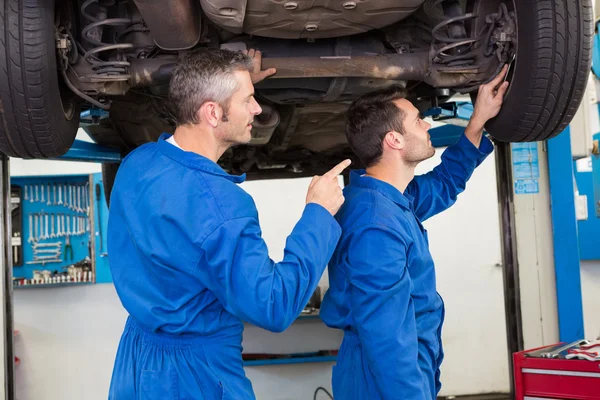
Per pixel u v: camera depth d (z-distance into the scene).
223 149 1.49
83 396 5.55
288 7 1.67
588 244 5.38
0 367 2.98
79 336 5.57
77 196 5.61
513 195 3.60
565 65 1.71
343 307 1.57
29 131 1.80
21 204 5.56
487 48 1.88
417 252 1.55
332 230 1.36
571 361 2.22
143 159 1.43
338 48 2.00
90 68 1.87
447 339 5.82
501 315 5.82
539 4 1.67
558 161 3.55
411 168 1.71
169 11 1.62
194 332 1.35
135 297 1.36
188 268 1.29
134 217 1.34
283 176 3.94
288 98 2.22
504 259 3.65
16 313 5.55
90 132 3.16
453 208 5.86
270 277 1.24
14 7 1.65
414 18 2.02
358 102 1.70
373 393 1.52
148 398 1.34
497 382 5.80
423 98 2.50
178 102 1.42
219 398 1.35
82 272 5.48
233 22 1.71
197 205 1.29
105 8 1.90
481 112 1.89
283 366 5.51
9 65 1.66
